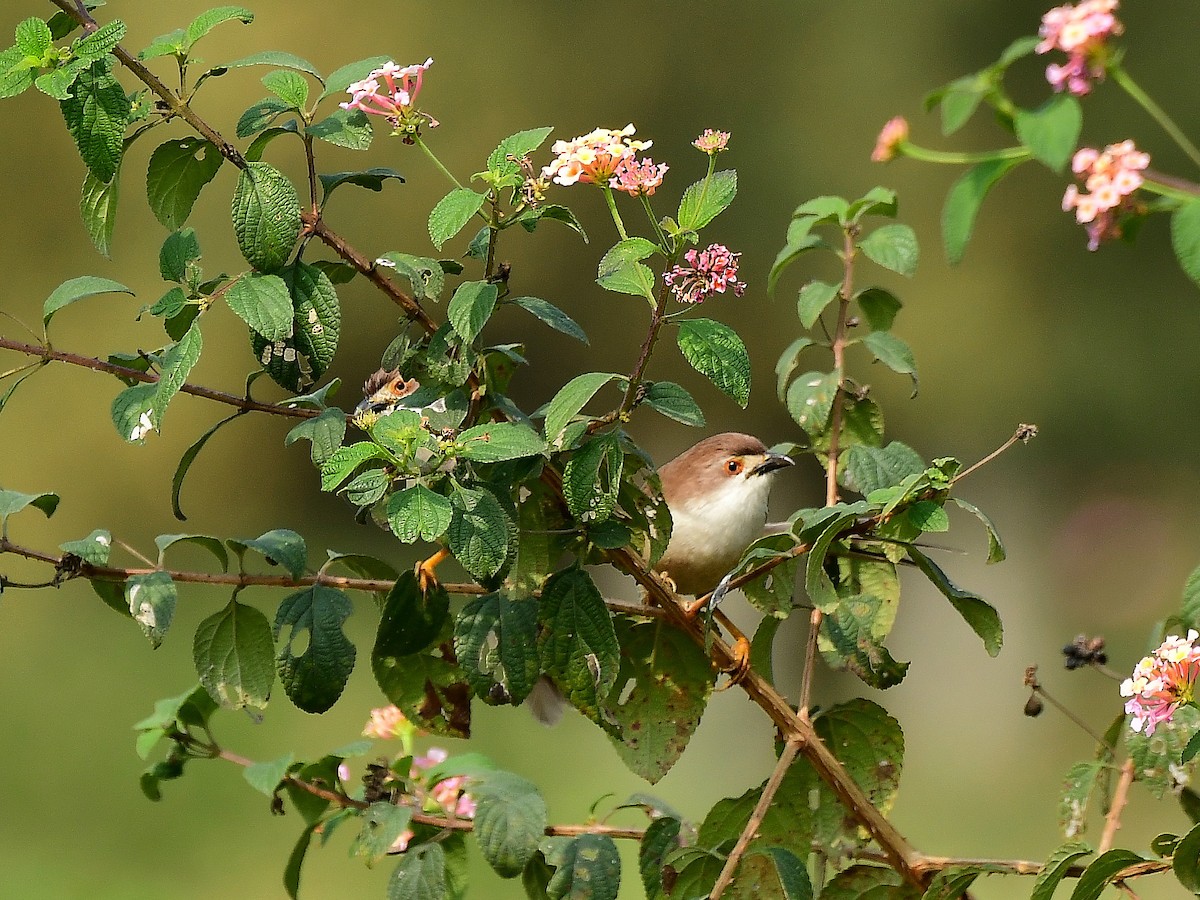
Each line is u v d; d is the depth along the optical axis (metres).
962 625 18.59
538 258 19.42
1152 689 3.67
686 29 19.52
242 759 5.14
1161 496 19.92
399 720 5.56
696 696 4.88
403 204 18.94
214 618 4.59
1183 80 18.50
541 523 4.57
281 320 4.20
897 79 19.06
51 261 20.83
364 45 19.03
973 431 19.92
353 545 22.48
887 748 4.86
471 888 11.26
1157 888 11.70
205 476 21.95
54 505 4.52
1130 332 19.64
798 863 4.43
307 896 12.04
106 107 4.14
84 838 13.17
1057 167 2.87
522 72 19.47
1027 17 18.88
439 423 4.32
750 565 4.60
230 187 18.78
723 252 4.02
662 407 4.27
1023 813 15.03
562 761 15.62
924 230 19.02
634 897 10.55
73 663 18.59
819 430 5.53
